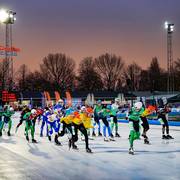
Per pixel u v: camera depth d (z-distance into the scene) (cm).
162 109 1514
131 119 1097
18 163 946
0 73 6938
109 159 998
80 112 1174
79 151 1167
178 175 775
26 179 750
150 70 8900
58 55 8669
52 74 8669
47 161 977
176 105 3291
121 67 8744
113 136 1586
